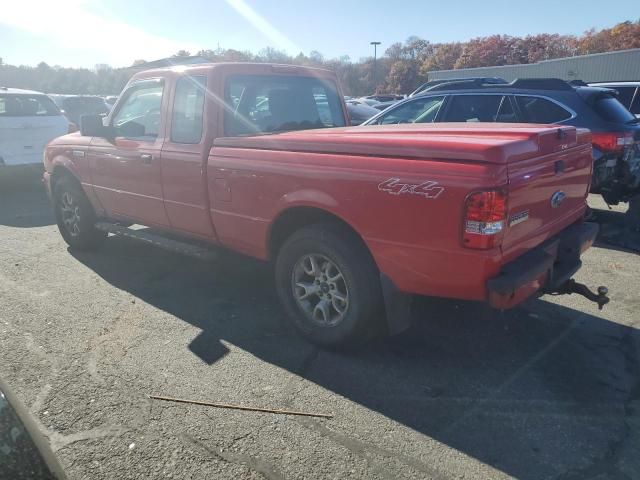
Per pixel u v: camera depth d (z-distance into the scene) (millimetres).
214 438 2803
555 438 2795
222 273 5336
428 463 2607
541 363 3562
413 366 3529
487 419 2955
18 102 9461
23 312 4387
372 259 3383
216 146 4113
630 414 3002
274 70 4688
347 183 3287
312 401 3135
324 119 5219
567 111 6777
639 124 7035
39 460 1679
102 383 3318
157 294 4789
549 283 3361
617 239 6277
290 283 3852
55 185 6031
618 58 31531
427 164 2967
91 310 4434
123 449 2719
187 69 4426
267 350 3750
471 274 2908
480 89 7387
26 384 3305
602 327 4078
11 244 6422
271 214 3791
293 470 2564
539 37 71812
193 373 3441
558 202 3506
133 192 4957
